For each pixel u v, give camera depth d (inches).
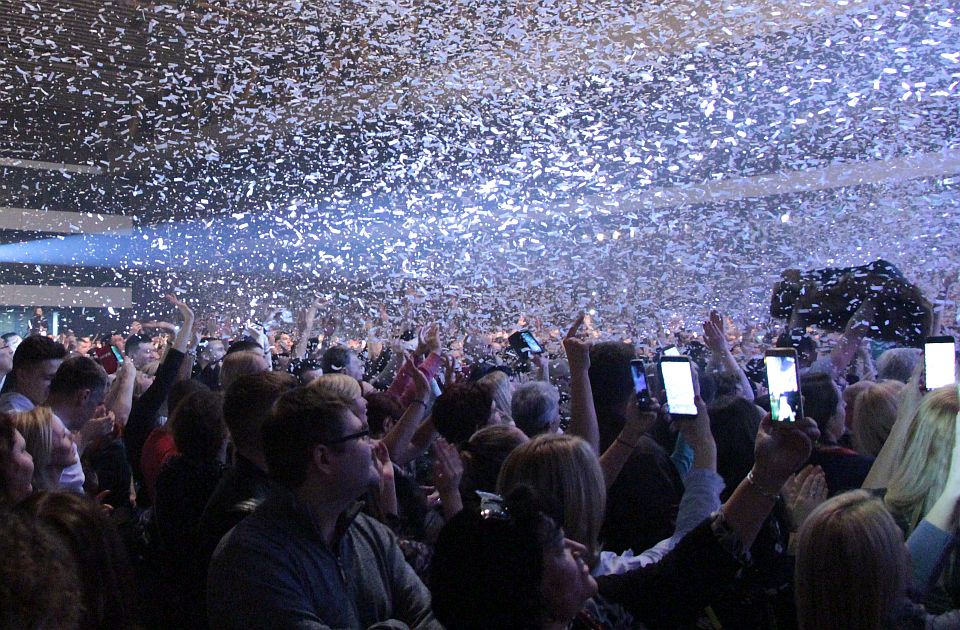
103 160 687.7
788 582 88.3
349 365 221.0
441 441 97.7
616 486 113.3
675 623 74.8
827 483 123.8
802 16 395.2
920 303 222.2
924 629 71.2
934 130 415.8
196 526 105.6
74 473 126.8
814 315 233.0
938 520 79.5
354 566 83.7
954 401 90.4
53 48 509.7
